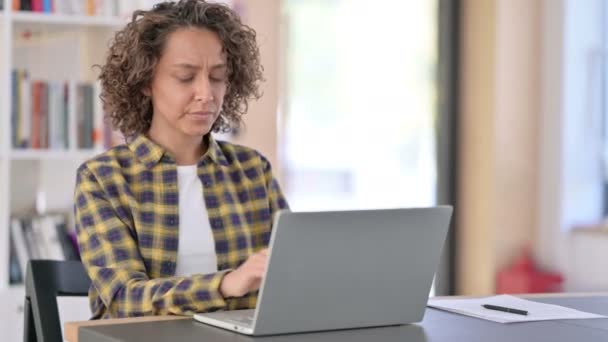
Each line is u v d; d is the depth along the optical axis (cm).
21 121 383
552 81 551
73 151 392
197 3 244
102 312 235
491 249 555
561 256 547
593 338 191
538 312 219
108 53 255
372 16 646
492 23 552
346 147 668
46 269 240
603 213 553
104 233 229
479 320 209
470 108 568
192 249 242
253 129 542
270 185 266
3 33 376
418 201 644
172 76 240
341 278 190
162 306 208
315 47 630
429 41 612
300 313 188
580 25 547
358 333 192
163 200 241
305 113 632
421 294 202
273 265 181
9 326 371
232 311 206
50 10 391
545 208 555
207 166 250
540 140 558
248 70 265
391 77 650
